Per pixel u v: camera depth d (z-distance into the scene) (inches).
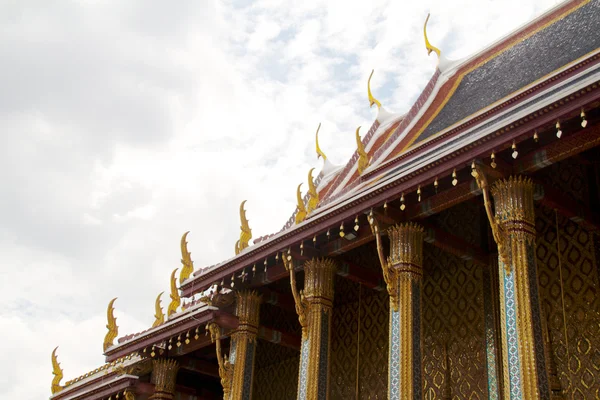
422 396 478.6
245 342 658.8
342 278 716.0
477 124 549.0
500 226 449.1
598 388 482.6
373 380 640.4
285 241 590.2
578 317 508.1
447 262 622.2
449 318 600.1
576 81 447.8
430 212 508.7
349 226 553.3
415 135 673.6
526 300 423.2
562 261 531.5
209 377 887.1
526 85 582.9
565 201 482.9
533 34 669.9
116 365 944.9
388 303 656.4
